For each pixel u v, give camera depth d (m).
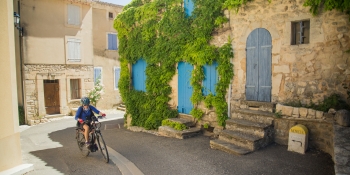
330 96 5.60
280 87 6.38
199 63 7.77
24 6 13.81
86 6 16.59
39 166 5.58
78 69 16.23
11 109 5.14
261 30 6.68
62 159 6.10
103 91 18.11
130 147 7.02
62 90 15.46
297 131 5.53
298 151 5.52
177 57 8.42
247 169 4.84
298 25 6.19
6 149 5.02
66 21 15.53
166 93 9.01
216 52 7.52
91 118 6.02
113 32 18.80
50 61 14.91
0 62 4.95
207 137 7.60
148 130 9.12
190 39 8.03
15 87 5.27
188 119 8.44
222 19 7.31
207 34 7.67
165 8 8.84
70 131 10.48
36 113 14.37
